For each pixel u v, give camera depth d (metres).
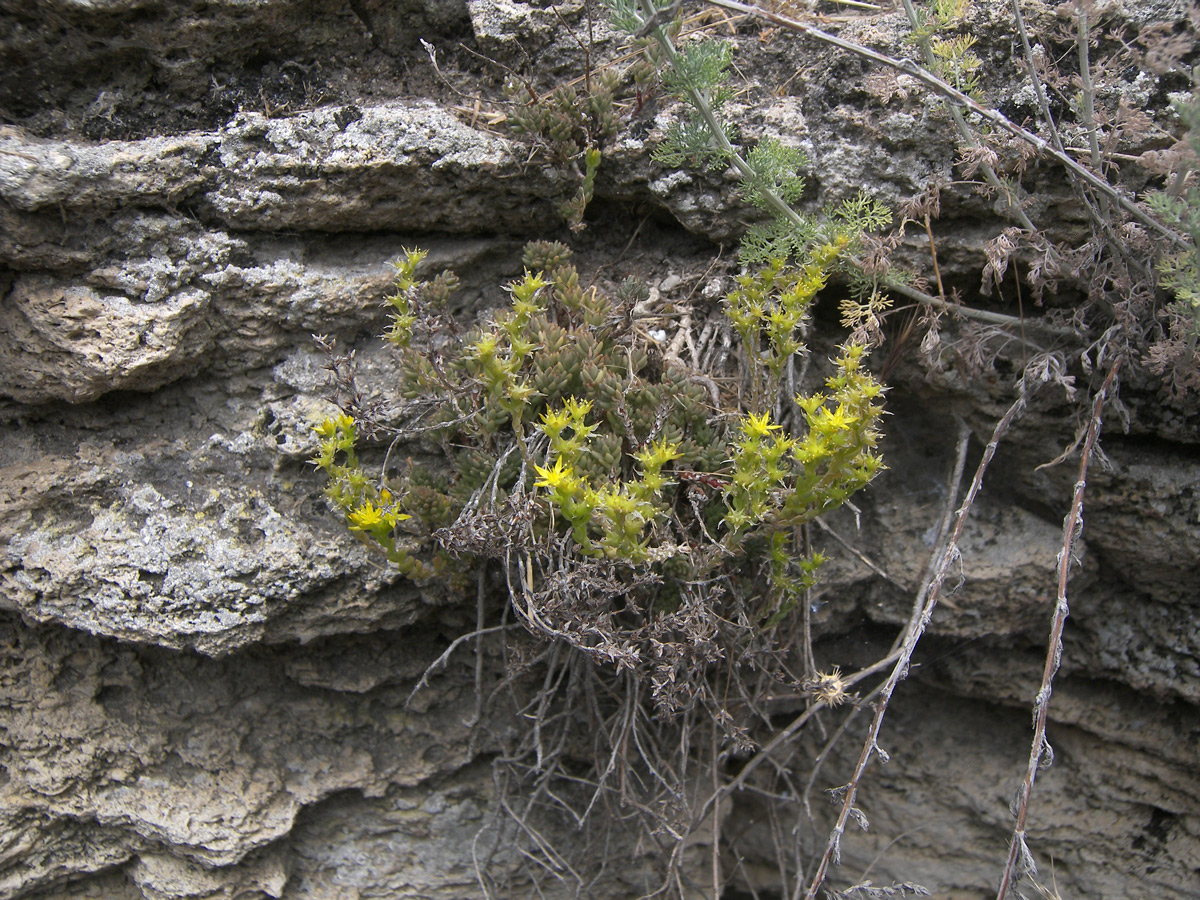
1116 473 2.28
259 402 2.26
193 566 2.10
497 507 1.96
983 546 2.44
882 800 2.89
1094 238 2.05
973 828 2.86
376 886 2.64
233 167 2.10
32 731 2.27
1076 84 2.08
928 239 2.25
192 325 2.11
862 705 2.24
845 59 2.28
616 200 2.45
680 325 2.36
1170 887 2.72
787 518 1.86
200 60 2.13
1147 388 2.20
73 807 2.31
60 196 1.95
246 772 2.43
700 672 2.14
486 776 2.66
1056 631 1.88
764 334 2.32
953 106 2.06
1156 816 2.74
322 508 2.24
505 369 1.72
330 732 2.52
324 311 2.22
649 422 2.08
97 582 2.08
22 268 2.03
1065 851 2.81
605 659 1.89
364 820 2.62
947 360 2.31
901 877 2.87
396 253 2.33
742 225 2.33
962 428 2.40
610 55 2.37
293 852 2.61
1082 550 2.24
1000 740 2.85
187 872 2.43
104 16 1.99
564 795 2.63
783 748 2.81
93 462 2.17
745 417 2.11
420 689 2.54
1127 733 2.67
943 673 2.70
